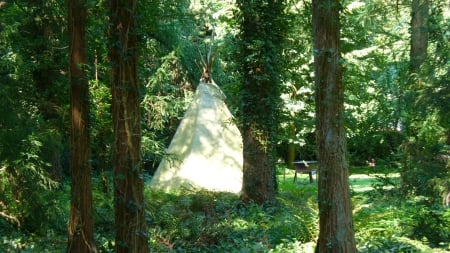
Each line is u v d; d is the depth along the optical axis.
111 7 6.19
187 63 22.83
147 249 6.37
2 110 9.30
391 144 9.95
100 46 10.94
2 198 9.62
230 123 14.36
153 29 9.78
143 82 13.40
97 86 11.35
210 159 16.12
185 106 21.31
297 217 8.84
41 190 9.80
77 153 7.23
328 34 6.46
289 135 19.88
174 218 10.25
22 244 9.12
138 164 6.30
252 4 12.69
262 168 13.02
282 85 13.80
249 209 12.07
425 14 10.70
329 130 6.49
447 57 7.88
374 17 14.45
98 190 11.41
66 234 10.18
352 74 16.61
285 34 13.41
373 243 7.74
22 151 9.48
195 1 21.22
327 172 6.53
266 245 8.79
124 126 6.24
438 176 7.62
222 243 9.27
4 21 10.98
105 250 8.12
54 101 11.80
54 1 11.32
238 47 13.12
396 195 8.38
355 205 8.88
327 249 6.53
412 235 7.82
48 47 11.54
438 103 7.65
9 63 10.40
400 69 10.49
